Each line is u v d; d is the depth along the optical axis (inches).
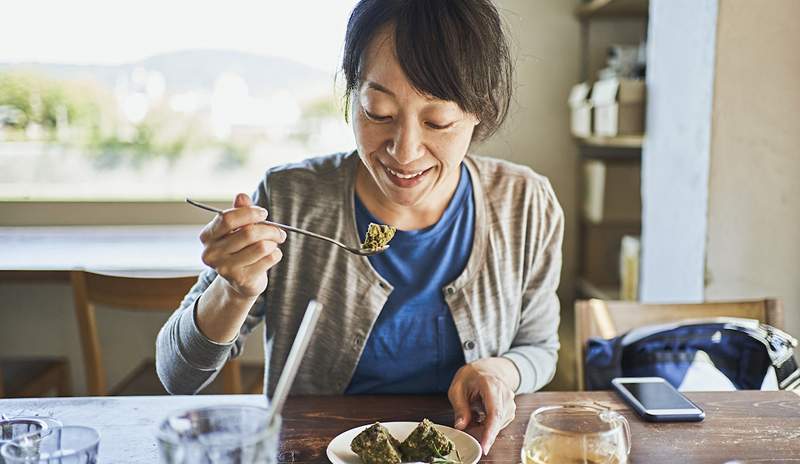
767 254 79.7
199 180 125.0
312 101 124.3
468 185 54.3
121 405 47.8
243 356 107.0
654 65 91.4
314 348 54.3
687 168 83.4
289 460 40.6
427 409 47.3
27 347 109.7
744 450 41.9
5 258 101.4
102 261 100.0
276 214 53.9
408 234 52.7
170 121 123.5
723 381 59.4
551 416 38.5
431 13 41.1
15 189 122.3
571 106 117.3
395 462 38.8
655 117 91.3
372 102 42.6
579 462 34.9
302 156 125.7
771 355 58.6
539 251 56.8
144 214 119.7
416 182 45.0
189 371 46.9
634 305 64.1
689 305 64.4
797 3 75.7
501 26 44.6
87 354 82.8
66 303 108.6
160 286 78.0
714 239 79.5
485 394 44.1
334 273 53.4
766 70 76.9
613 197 109.7
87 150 123.0
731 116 77.7
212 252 40.0
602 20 118.0
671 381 60.2
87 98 122.0
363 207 53.2
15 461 32.9
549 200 57.3
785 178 78.7
